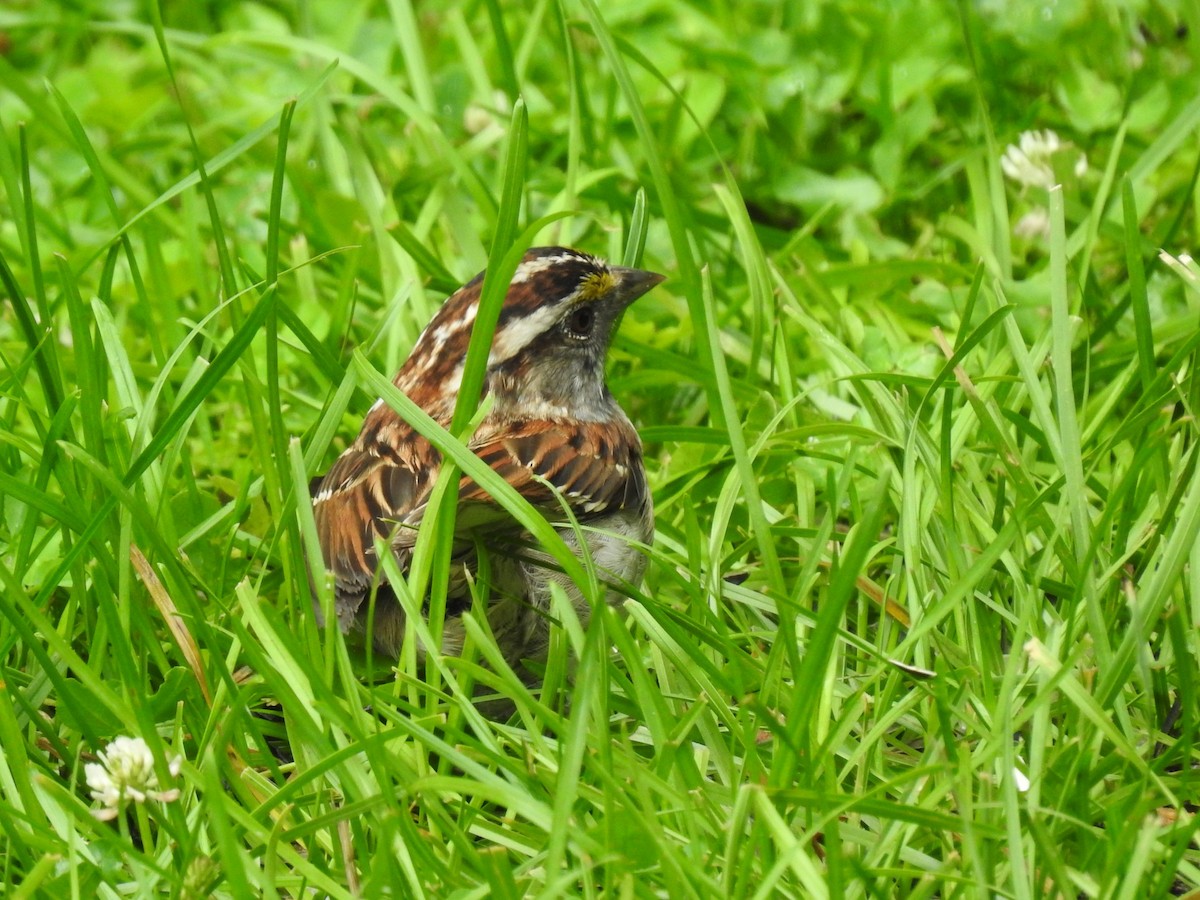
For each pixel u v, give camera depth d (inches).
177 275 457.7
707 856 239.3
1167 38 530.3
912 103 520.7
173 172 531.5
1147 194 458.9
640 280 356.5
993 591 310.7
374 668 306.0
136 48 618.8
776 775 243.6
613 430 333.1
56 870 241.3
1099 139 500.1
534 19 524.4
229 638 304.8
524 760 261.0
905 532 300.5
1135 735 273.0
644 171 502.6
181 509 341.4
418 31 557.0
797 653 268.8
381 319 402.0
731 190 403.5
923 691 263.7
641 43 555.8
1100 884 223.5
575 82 445.4
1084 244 412.5
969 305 342.0
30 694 285.6
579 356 346.9
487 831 253.0
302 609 278.4
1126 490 296.5
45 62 603.2
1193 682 279.1
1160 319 427.2
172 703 282.0
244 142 357.4
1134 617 256.7
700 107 522.0
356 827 246.2
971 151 452.8
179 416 295.7
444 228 477.4
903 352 398.0
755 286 395.9
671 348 428.5
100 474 274.5
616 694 281.9
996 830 229.9
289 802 254.7
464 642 291.6
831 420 382.9
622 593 283.4
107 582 285.4
